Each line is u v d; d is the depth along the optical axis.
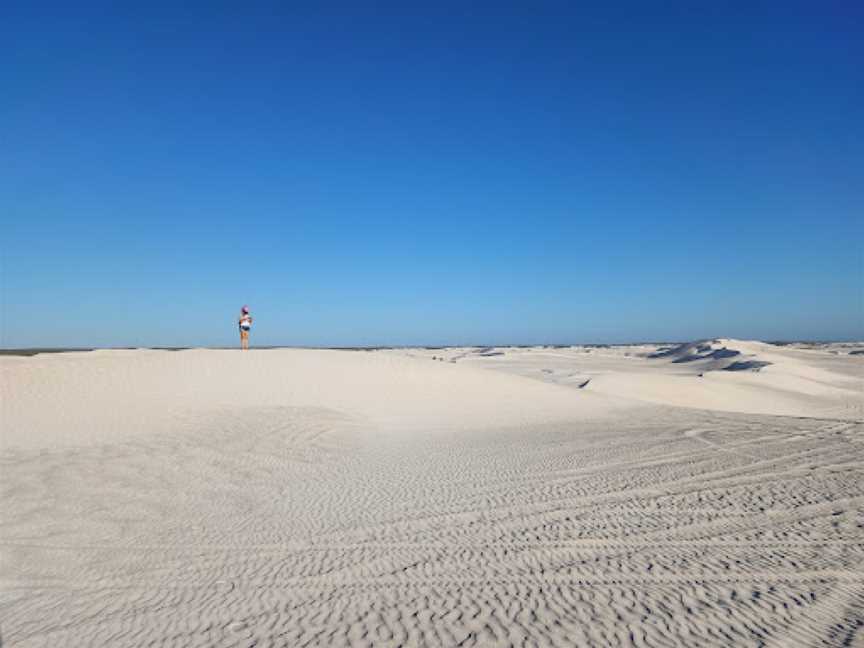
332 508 9.84
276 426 17.98
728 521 8.63
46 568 7.30
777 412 31.89
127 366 24.72
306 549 7.77
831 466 12.78
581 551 7.41
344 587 6.39
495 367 55.47
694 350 76.44
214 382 23.77
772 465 12.94
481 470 12.70
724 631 5.13
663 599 5.85
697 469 12.55
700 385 35.78
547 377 41.12
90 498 10.48
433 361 31.14
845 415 30.91
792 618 5.39
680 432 18.33
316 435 17.09
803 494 10.23
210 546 7.98
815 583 6.23
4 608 6.15
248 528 8.77
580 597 5.93
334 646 4.98
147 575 6.99
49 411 18.77
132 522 9.12
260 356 28.06
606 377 36.41
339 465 13.43
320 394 23.50
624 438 17.12
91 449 14.53
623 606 5.69
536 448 15.45
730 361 55.44
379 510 9.66
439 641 5.02
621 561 7.02
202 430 17.09
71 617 5.86
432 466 13.21
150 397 21.17
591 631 5.16
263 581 6.66
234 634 5.30
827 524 8.40
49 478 11.84
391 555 7.44
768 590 6.05
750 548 7.42
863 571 6.56
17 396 20.09
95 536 8.48
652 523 8.59
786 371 46.53
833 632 5.10
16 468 12.62
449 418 21.45
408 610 5.71
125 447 14.77
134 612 5.92
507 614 5.55
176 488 11.23
